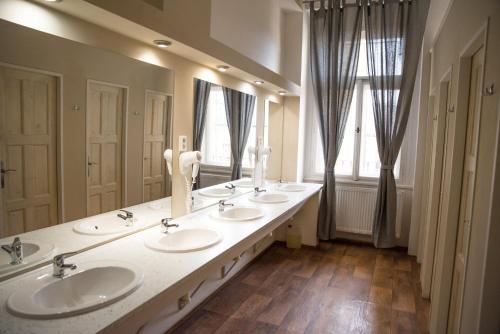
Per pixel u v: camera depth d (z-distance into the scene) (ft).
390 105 14.35
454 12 8.05
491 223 4.54
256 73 10.61
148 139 7.51
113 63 6.33
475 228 5.21
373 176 16.31
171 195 8.51
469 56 7.05
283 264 13.61
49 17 5.15
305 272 12.85
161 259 6.06
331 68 15.11
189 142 9.02
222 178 11.16
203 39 7.71
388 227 14.84
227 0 10.78
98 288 5.47
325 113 15.47
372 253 15.01
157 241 6.85
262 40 13.16
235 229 8.06
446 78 9.29
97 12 5.29
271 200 11.91
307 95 16.81
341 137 15.40
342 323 9.46
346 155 16.71
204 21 7.74
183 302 8.32
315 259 14.20
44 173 5.32
